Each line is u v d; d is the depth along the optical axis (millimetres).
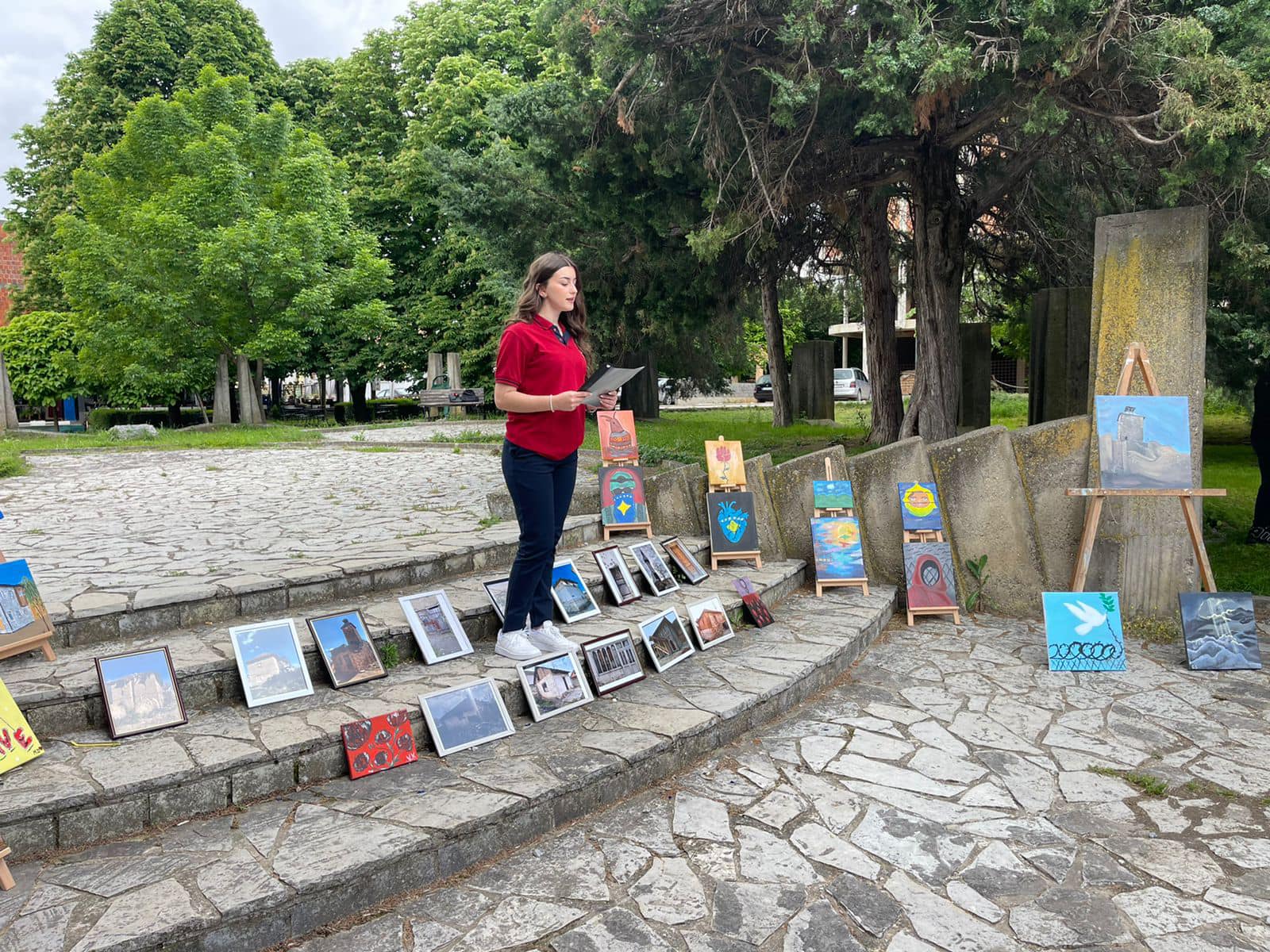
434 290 24453
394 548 5652
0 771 2936
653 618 4766
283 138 21766
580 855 3062
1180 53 5504
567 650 4336
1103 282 6066
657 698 4227
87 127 24141
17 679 3475
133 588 4598
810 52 6926
